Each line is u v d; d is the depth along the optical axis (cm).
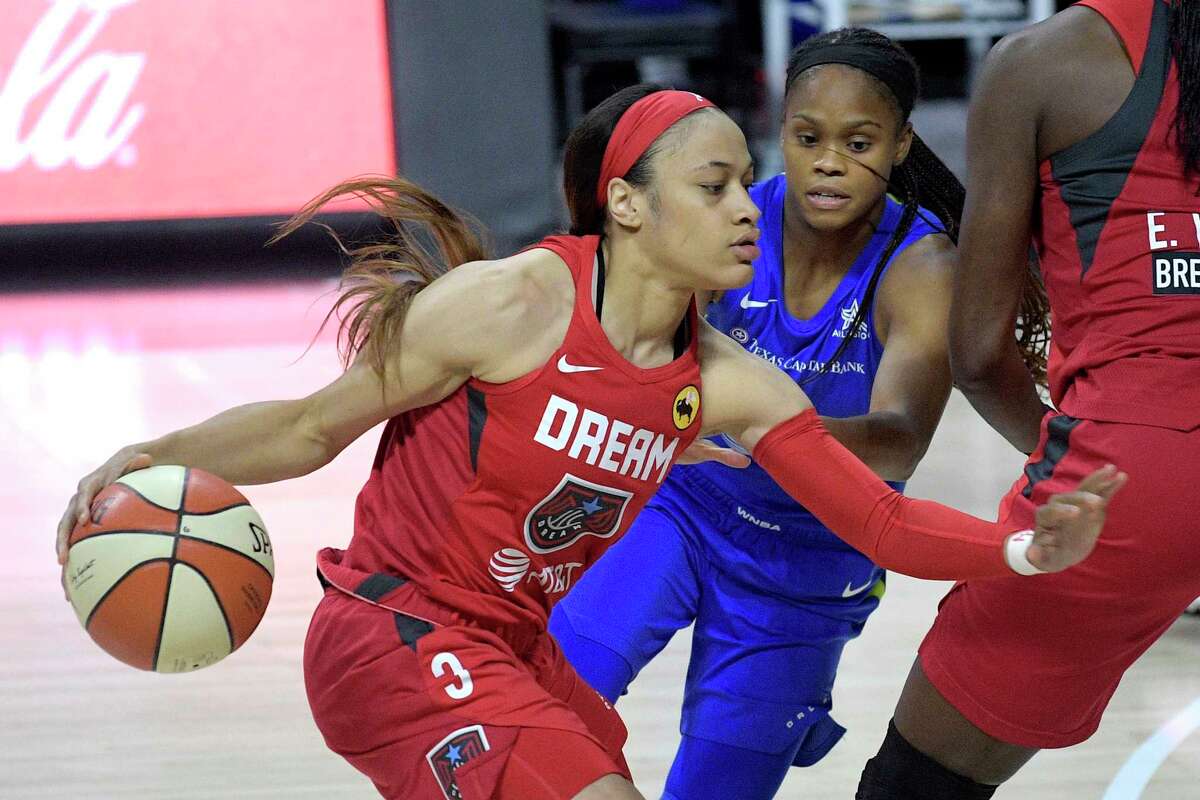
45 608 1552
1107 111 768
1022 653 820
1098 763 1216
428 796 744
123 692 1360
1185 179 764
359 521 808
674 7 3588
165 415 2208
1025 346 979
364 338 774
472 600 761
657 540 980
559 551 782
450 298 740
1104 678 830
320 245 3419
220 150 2964
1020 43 791
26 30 2902
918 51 4753
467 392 750
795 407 781
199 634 750
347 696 762
